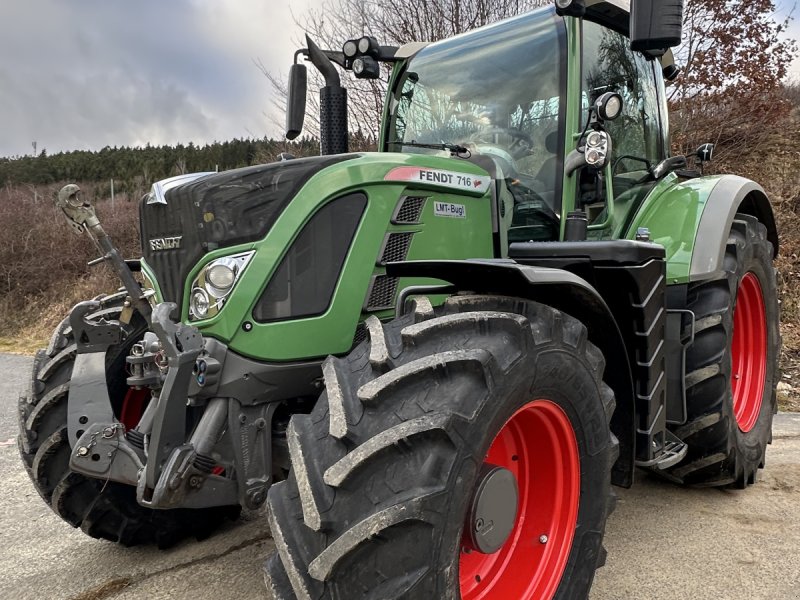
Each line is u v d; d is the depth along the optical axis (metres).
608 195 2.69
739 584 2.23
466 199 2.28
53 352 2.48
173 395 1.73
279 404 2.01
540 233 2.60
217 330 1.86
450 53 3.04
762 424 3.24
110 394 2.54
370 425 1.47
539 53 2.69
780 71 8.01
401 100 3.21
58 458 2.37
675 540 2.58
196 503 1.80
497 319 1.63
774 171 7.86
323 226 1.97
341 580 1.36
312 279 1.96
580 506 1.90
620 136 3.00
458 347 1.58
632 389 2.12
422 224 2.15
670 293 2.84
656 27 2.03
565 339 1.77
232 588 2.30
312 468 1.46
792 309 6.33
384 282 2.09
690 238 2.84
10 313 11.15
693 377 2.79
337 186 1.98
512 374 1.57
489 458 1.90
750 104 7.96
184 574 2.42
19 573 2.47
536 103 2.65
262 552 2.59
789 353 5.65
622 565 2.38
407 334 1.60
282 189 1.93
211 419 1.83
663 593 2.18
